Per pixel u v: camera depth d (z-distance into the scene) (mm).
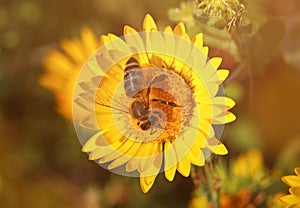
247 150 333
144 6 314
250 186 273
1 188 342
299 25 305
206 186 232
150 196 331
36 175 354
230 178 274
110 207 329
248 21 230
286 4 323
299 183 207
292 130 333
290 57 307
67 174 355
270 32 241
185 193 333
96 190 328
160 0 299
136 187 330
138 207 331
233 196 270
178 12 237
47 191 349
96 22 351
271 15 319
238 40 239
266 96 332
